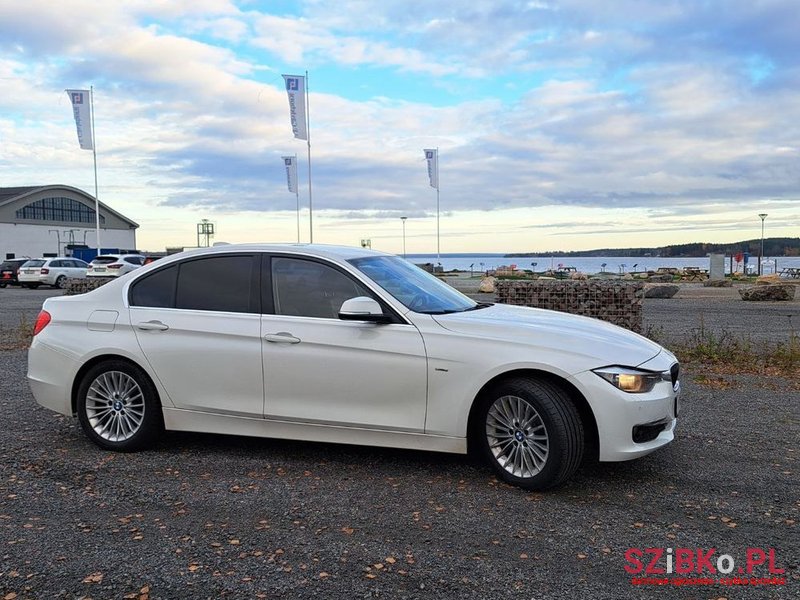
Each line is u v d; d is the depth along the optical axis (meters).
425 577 3.45
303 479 4.90
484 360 4.71
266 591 3.30
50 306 5.93
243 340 5.26
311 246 5.59
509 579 3.43
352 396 5.01
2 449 5.64
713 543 3.85
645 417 4.56
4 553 3.69
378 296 5.08
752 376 8.57
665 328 13.52
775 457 5.36
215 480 4.88
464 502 4.45
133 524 4.09
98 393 5.66
